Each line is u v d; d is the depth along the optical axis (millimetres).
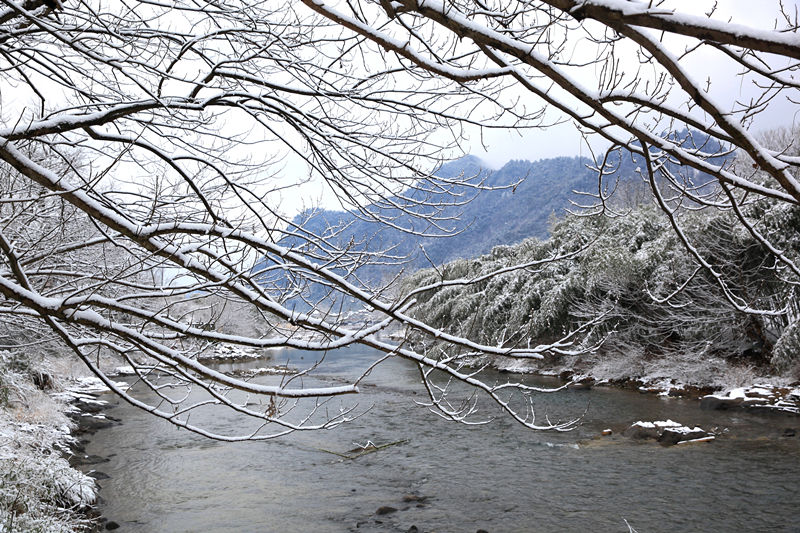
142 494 10414
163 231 3879
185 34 4574
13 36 4148
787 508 8320
